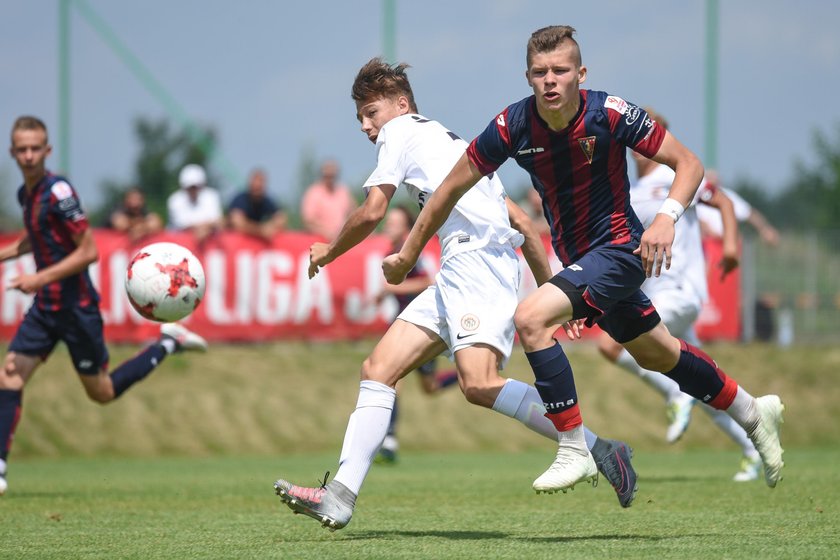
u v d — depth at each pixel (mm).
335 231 56844
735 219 31047
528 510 22750
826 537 17688
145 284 23859
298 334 52625
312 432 48719
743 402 20016
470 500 25125
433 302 18906
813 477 30406
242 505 24484
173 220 54000
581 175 17703
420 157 19078
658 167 31250
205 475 34562
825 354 56219
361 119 20016
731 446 49406
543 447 48906
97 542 17953
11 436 27109
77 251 27359
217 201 54406
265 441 47844
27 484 31000
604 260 17750
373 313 53219
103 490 28672
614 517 21156
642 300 18891
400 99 19969
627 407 51438
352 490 17953
